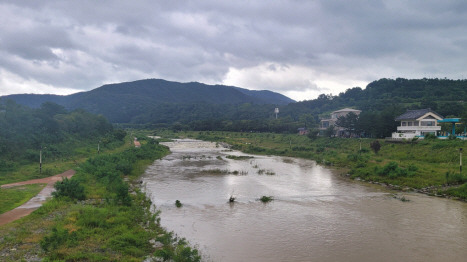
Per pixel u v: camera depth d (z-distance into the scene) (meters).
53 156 54.00
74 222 22.11
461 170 41.53
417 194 34.47
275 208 29.17
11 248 17.73
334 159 62.66
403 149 62.12
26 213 24.67
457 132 70.75
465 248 19.97
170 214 26.88
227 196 33.66
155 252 17.66
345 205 30.22
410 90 169.25
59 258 16.47
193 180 42.75
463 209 28.47
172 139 139.25
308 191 36.31
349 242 21.02
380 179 41.50
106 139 85.62
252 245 20.42
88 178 38.34
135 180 41.94
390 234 22.42
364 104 154.62
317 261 18.20
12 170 42.22
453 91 148.75
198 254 18.69
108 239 19.38
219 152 87.38
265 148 92.81
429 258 18.59
